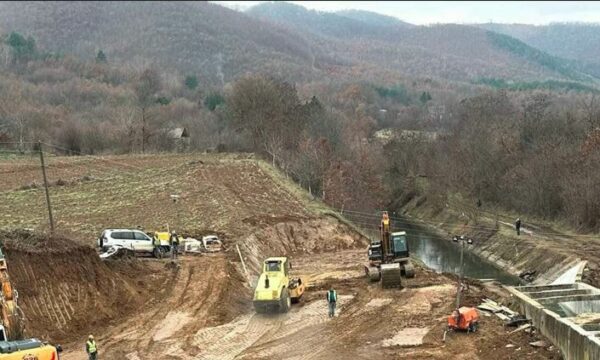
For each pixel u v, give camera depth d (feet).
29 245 107.55
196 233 160.35
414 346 95.86
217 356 92.07
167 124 375.04
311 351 94.73
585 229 206.69
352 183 255.50
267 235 171.22
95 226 159.33
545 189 231.71
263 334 102.73
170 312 110.52
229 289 124.26
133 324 104.37
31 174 221.46
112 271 118.32
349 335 101.76
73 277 108.27
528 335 101.45
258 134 313.53
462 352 93.15
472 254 216.54
